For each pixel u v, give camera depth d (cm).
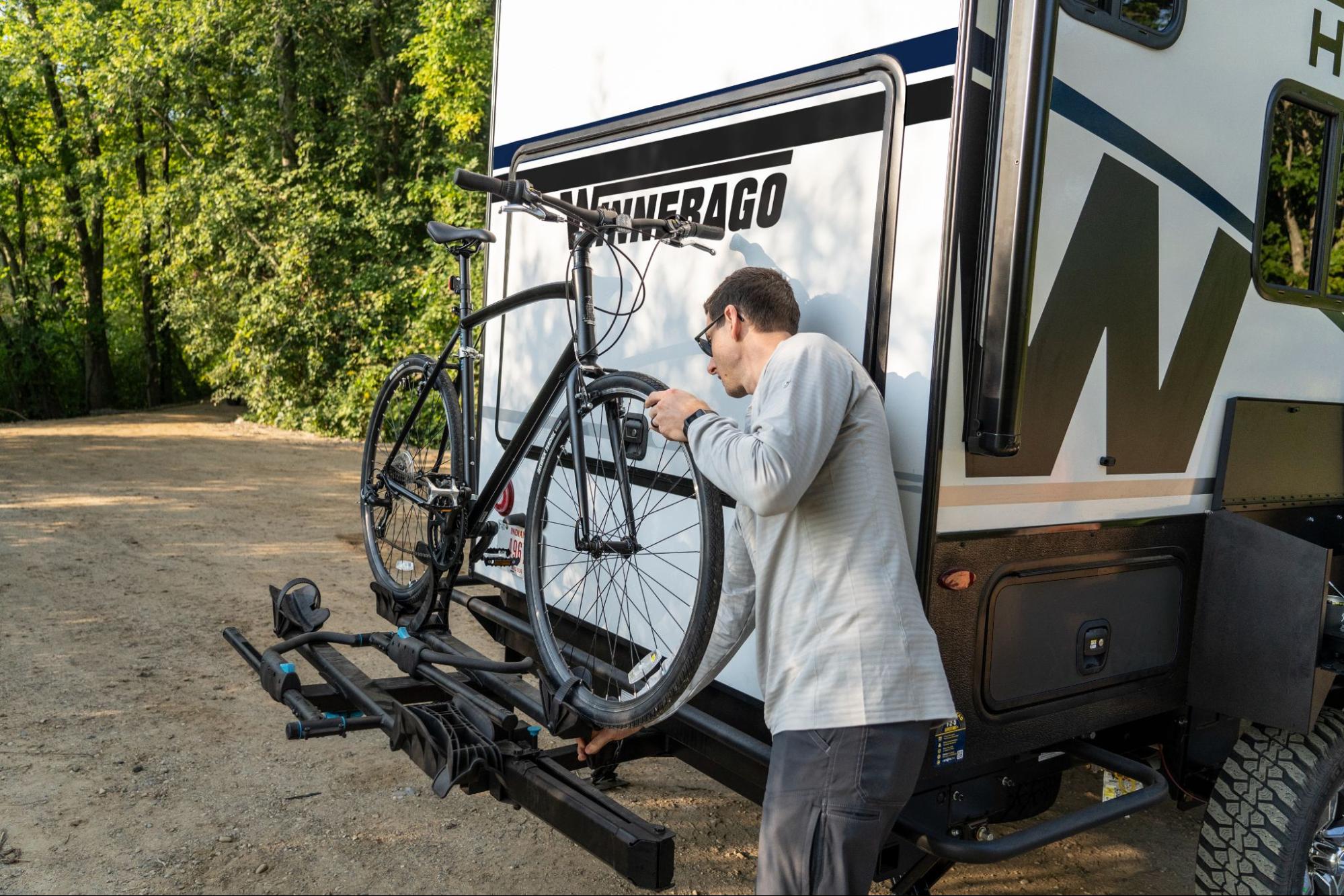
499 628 386
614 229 264
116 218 2069
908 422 222
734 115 274
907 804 234
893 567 201
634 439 287
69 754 369
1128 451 261
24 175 1964
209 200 1450
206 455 1204
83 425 1499
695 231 264
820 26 248
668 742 293
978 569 229
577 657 292
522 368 382
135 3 1588
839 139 242
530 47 372
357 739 402
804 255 250
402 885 293
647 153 308
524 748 261
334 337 1436
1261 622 268
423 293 1305
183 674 460
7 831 310
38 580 607
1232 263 283
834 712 194
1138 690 271
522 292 306
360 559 704
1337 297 328
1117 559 260
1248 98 281
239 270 1488
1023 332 213
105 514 816
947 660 226
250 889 286
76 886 283
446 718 273
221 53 1580
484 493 318
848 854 193
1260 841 263
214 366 1752
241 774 362
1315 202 322
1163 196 260
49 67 1870
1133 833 353
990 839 221
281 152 1542
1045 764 265
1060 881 317
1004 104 212
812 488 204
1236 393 292
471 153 1340
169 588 604
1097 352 249
